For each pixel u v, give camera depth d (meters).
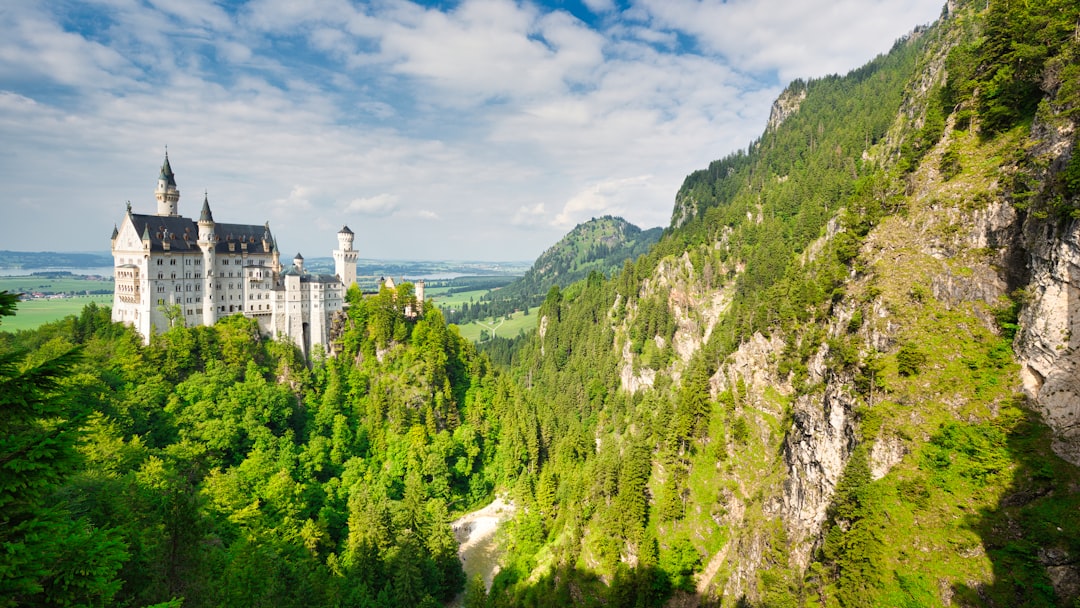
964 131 86.12
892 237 84.56
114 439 102.19
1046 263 61.91
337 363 171.00
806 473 80.69
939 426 64.81
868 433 68.88
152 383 131.38
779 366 108.88
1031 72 76.56
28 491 26.47
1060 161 64.69
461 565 129.00
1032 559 52.41
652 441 122.50
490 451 170.38
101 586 27.14
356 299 181.38
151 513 75.19
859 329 79.75
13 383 26.22
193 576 66.25
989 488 58.28
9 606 25.41
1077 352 57.34
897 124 185.25
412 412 162.00
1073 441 56.12
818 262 136.25
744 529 91.31
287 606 76.25
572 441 156.75
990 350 67.12
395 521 117.12
